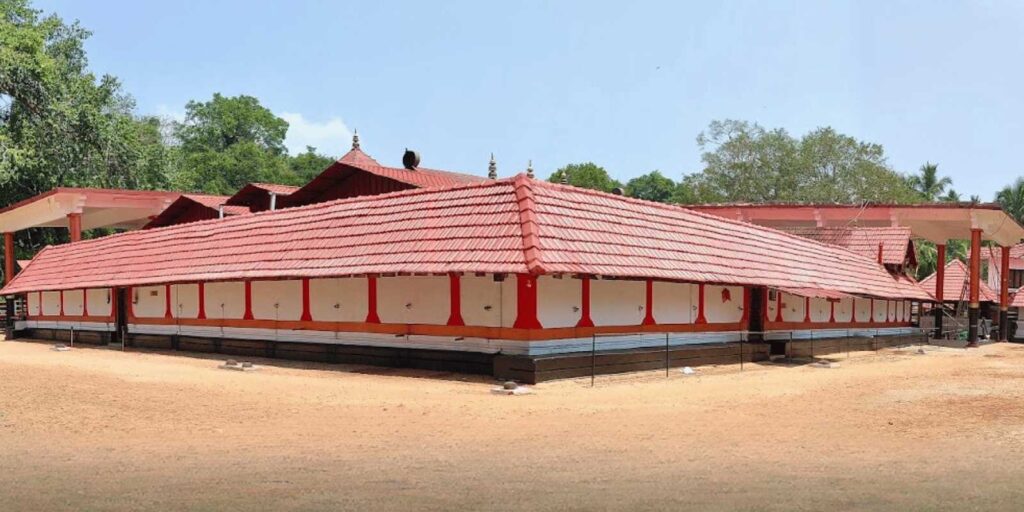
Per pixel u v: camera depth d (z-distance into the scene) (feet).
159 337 89.97
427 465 28.63
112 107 167.94
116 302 97.81
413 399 46.24
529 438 34.19
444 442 33.19
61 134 145.07
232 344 80.38
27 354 82.02
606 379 59.11
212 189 235.81
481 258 57.00
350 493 24.39
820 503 23.26
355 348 68.33
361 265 64.13
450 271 56.95
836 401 46.68
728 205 127.85
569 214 63.16
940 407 43.86
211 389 49.16
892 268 125.49
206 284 84.89
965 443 33.37
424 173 107.34
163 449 31.58
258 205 120.88
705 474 27.25
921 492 24.68
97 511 22.45
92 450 31.40
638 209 73.46
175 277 83.41
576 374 59.16
